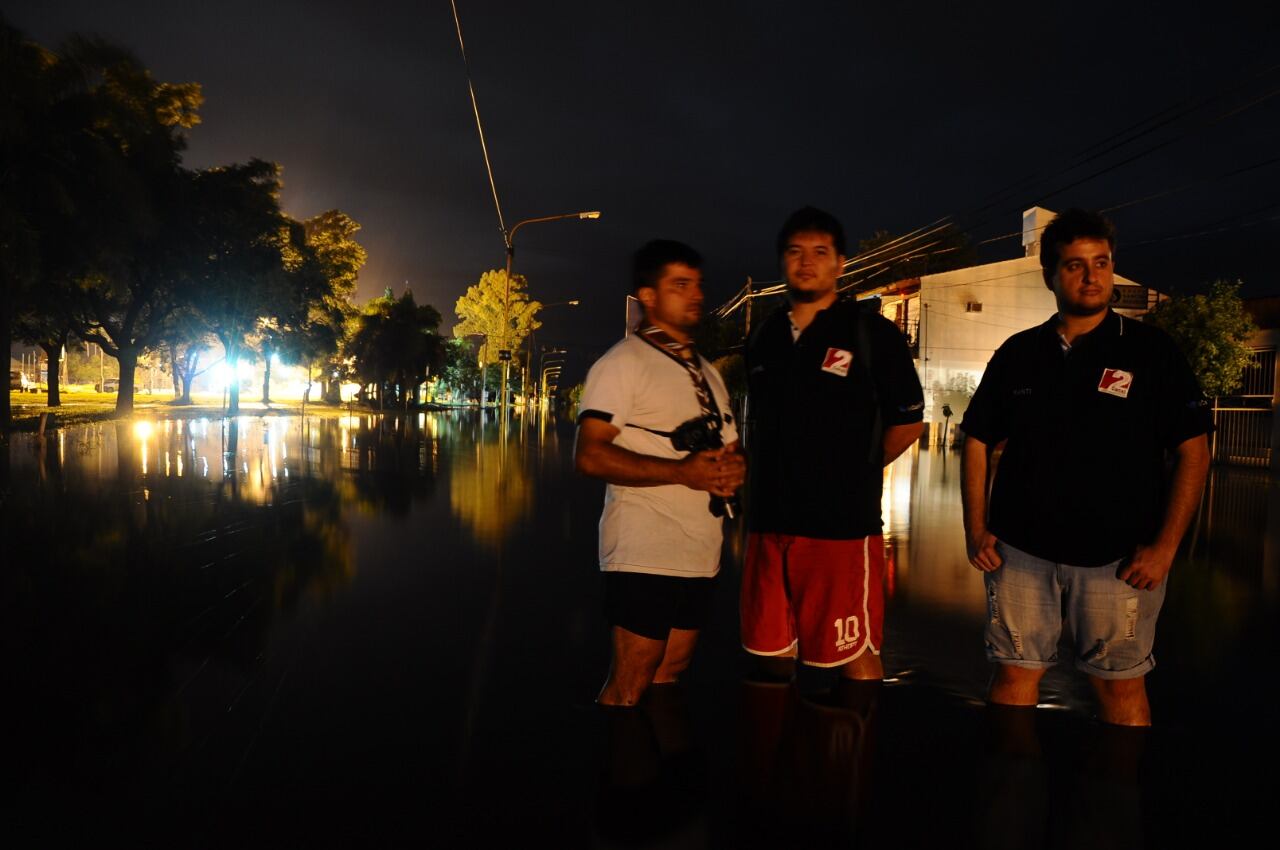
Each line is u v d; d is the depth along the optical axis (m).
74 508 7.92
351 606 4.40
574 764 2.37
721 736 2.61
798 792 2.21
